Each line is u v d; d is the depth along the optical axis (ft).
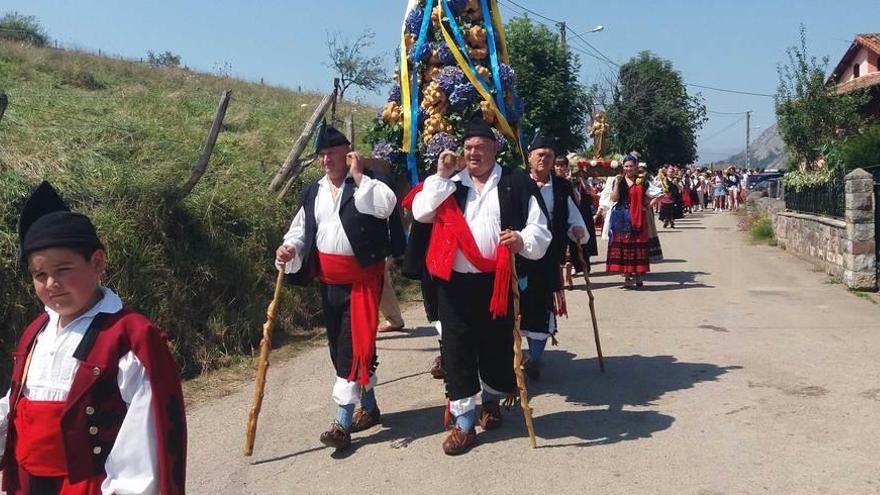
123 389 7.86
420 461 14.78
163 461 7.78
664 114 120.88
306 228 16.02
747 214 75.15
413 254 15.92
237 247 25.54
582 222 20.48
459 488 13.46
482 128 15.10
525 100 52.65
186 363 21.61
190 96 50.21
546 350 22.80
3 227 19.44
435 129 19.69
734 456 14.23
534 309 18.70
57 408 7.82
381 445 15.74
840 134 63.46
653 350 22.35
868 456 13.96
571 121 54.95
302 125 47.65
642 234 33.14
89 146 25.95
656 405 17.35
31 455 7.93
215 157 30.89
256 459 15.31
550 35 54.49
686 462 14.07
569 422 16.49
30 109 29.84
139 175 23.95
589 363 21.21
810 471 13.42
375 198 15.47
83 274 7.98
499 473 13.99
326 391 19.74
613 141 118.83
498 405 16.47
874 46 92.48
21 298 18.85
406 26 20.42
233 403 19.01
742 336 23.59
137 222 22.30
